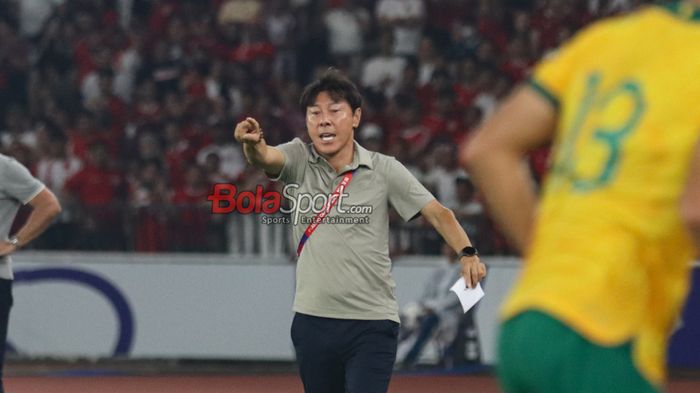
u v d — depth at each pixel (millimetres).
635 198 7996
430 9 53438
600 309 7941
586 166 8219
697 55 8109
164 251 41062
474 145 8547
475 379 37844
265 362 41062
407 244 40219
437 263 39375
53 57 54812
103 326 40625
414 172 46156
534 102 8523
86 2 55812
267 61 53062
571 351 7883
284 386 36531
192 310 40562
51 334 40656
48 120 51781
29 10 57406
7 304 22531
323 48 54156
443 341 39250
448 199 44344
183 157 48219
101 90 52406
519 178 8438
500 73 51406
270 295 40344
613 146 8109
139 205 41250
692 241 7785
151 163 47250
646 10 8633
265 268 40406
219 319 40438
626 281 7977
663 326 8281
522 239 8477
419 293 39406
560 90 8531
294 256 40250
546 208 8430
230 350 40281
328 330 18500
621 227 7996
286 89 51969
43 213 22906
